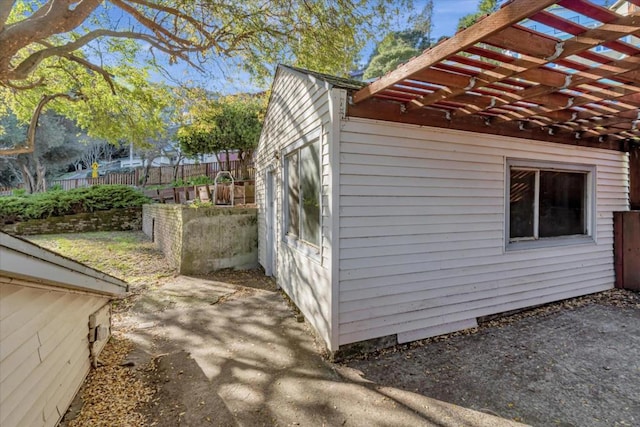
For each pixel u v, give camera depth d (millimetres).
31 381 1940
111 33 5262
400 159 3479
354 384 2822
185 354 3398
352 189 3256
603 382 2768
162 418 2387
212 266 7086
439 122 3609
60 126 19922
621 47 2041
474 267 3969
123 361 3219
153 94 7945
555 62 2223
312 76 3691
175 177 18562
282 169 5273
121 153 30203
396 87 2863
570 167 4719
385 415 2408
